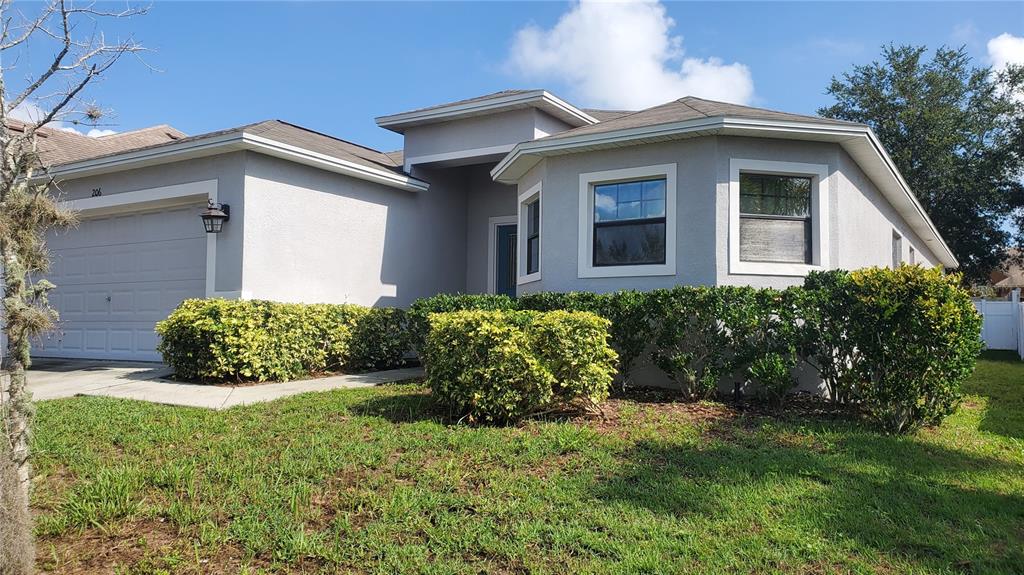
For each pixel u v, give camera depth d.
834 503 3.84
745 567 2.98
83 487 3.86
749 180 8.22
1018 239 28.34
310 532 3.31
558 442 5.04
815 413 6.56
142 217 10.79
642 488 4.05
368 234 11.20
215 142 8.98
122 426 5.49
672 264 8.23
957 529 3.50
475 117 11.71
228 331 8.12
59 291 11.66
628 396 7.45
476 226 13.40
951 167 26.95
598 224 8.96
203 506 3.60
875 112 29.09
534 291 9.77
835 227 8.26
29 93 3.19
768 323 6.84
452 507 3.68
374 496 3.77
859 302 6.05
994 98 28.30
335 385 8.16
